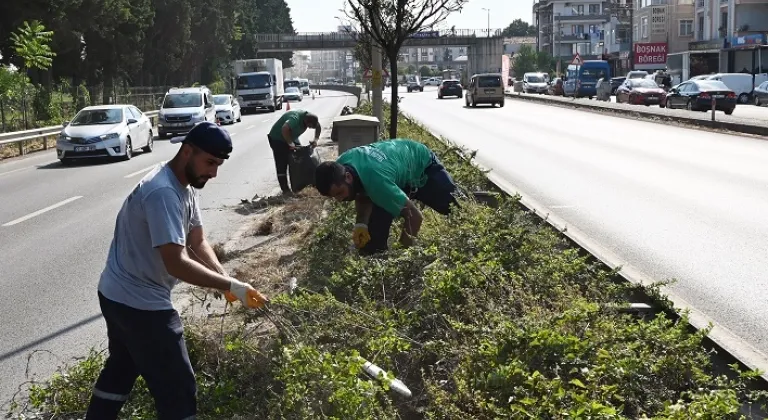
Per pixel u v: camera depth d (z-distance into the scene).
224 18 77.25
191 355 5.23
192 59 74.06
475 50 113.94
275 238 10.29
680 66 60.66
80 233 11.78
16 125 31.67
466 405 4.59
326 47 112.75
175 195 3.90
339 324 5.38
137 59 52.12
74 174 19.83
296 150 13.80
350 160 6.80
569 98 51.53
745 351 5.61
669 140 23.38
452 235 7.58
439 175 7.92
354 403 4.16
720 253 9.02
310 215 11.54
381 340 5.05
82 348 6.57
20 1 37.56
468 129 29.64
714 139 23.41
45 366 6.16
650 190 13.84
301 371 4.39
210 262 4.23
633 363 4.70
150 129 26.31
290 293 6.46
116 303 3.93
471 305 5.84
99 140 22.25
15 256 10.28
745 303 7.07
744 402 4.82
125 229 3.95
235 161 21.88
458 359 5.18
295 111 14.02
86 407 4.87
